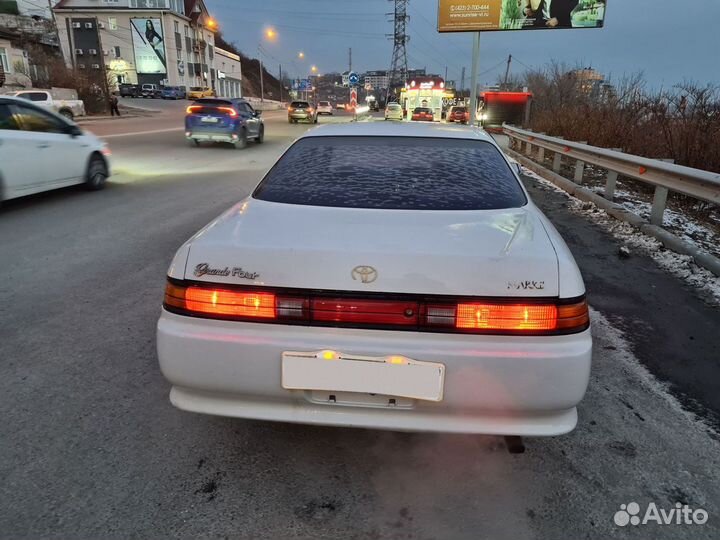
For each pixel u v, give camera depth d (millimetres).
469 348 1924
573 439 2533
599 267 5141
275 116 45938
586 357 1961
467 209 2549
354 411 2045
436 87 37281
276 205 2574
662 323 3867
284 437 2535
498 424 2012
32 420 2609
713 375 3145
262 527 1995
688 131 8664
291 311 1970
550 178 10469
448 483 2244
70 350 3332
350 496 2162
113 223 6676
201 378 2047
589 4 21781
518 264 1969
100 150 8938
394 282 1936
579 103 15586
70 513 2035
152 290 4387
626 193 8992
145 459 2354
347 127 3445
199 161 13711
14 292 4285
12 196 7023
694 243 5797
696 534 1982
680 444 2506
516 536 1969
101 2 64938
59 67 38219
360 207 2533
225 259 2043
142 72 67250
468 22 22469
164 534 1951
